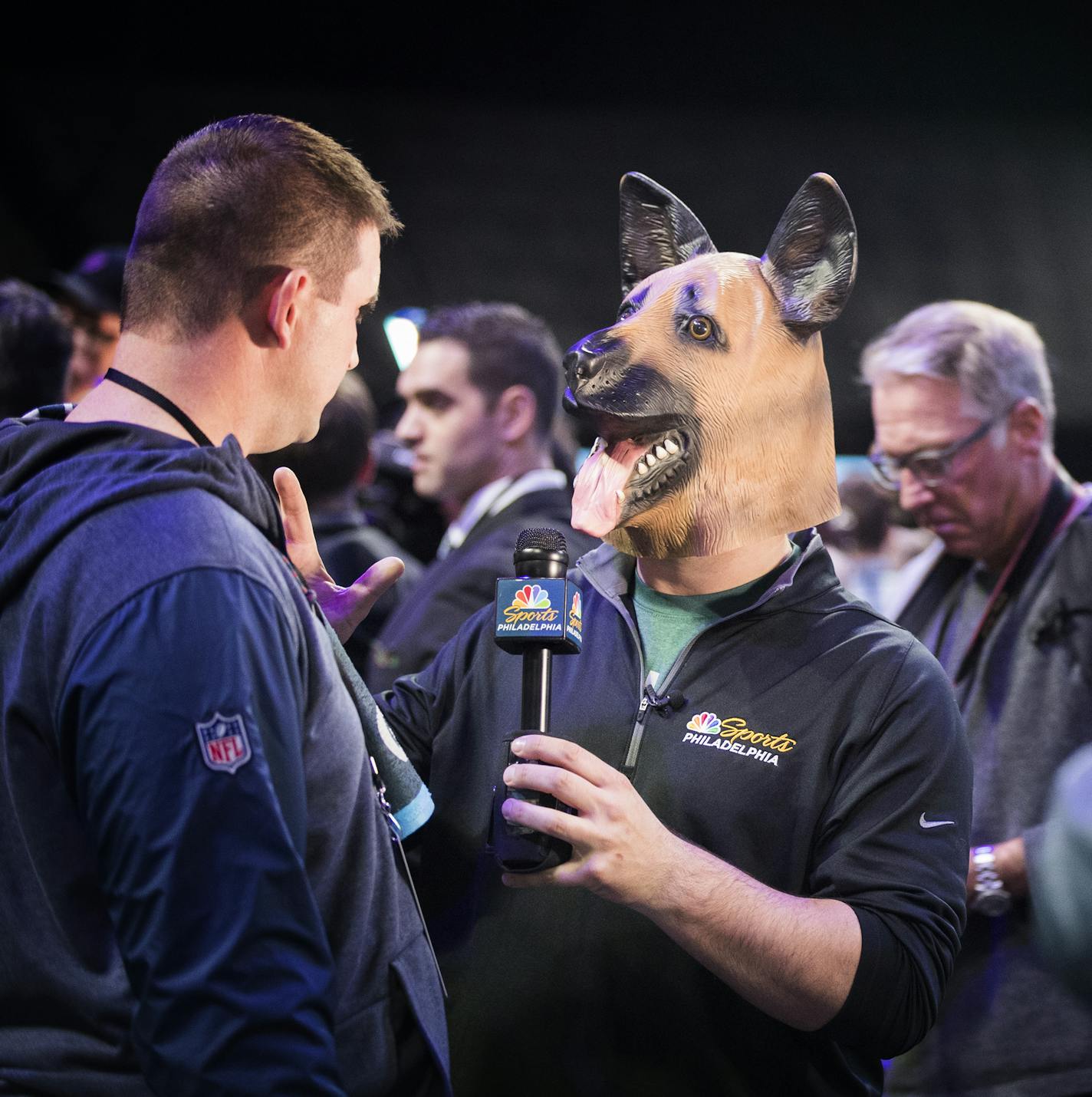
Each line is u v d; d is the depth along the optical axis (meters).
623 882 1.18
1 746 1.08
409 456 3.50
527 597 1.24
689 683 1.42
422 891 1.48
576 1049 1.35
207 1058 0.93
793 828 1.34
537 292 6.02
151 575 1.04
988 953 1.98
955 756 1.35
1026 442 2.11
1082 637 2.00
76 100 5.80
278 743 1.04
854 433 5.29
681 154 6.18
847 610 1.44
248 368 1.23
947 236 5.96
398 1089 1.18
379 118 6.16
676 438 1.37
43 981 1.06
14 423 1.23
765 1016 1.33
